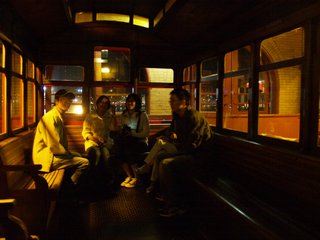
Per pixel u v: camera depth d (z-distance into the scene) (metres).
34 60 6.11
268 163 3.52
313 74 3.06
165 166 4.31
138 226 3.94
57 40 6.64
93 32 6.74
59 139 4.41
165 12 5.82
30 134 5.17
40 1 4.46
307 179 2.89
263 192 3.61
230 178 4.33
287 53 5.76
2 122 4.37
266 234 2.53
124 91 8.43
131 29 6.86
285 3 3.40
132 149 5.57
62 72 6.92
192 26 5.48
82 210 4.45
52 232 3.74
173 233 3.75
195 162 4.40
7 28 4.14
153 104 11.02
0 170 2.79
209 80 5.70
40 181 3.50
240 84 6.00
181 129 4.66
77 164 4.58
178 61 7.11
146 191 5.26
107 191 5.30
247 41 4.22
